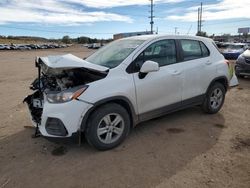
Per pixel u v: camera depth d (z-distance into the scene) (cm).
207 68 541
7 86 1008
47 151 415
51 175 349
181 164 370
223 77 577
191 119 549
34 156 400
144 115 450
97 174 349
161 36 484
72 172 355
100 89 390
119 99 409
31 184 331
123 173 350
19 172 358
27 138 464
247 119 554
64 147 426
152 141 445
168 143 437
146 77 440
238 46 2248
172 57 490
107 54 482
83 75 412
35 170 362
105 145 408
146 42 459
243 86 920
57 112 377
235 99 726
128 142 441
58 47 8350
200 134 473
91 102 380
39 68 434
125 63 427
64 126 375
